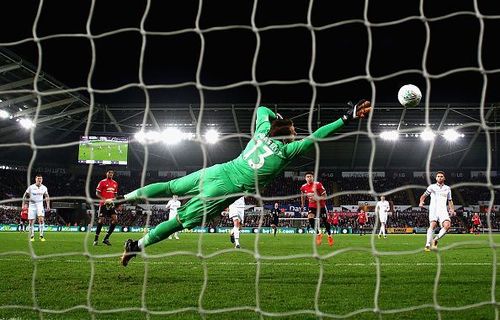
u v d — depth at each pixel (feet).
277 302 14.79
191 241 56.08
